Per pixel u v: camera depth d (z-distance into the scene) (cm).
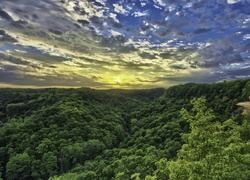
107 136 9462
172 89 15338
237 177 1093
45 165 7169
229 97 9244
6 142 8681
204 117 1400
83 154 7662
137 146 7862
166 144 7150
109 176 5591
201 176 1127
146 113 13450
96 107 13462
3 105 12888
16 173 7081
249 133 1908
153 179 1741
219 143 1320
